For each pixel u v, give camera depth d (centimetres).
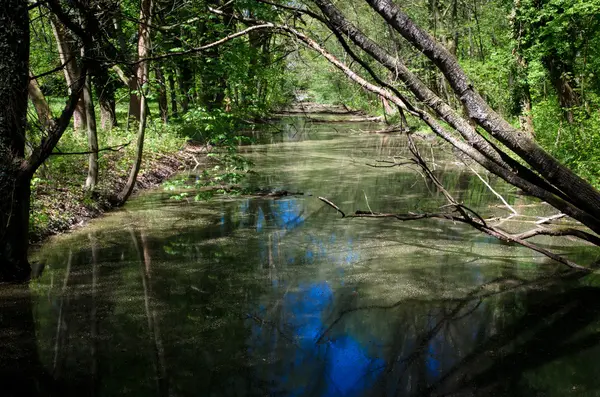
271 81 1688
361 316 570
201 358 475
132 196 1155
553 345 509
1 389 418
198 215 1000
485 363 475
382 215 759
